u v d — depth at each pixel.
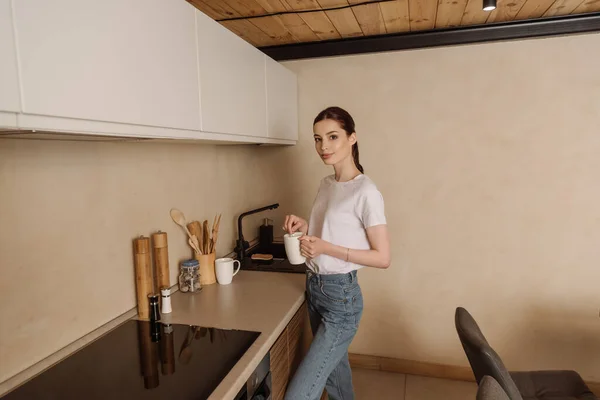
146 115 1.07
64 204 1.25
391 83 2.46
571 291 2.33
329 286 1.62
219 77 1.50
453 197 2.44
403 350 2.63
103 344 1.33
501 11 2.03
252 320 1.50
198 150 2.03
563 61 2.21
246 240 2.61
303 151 2.66
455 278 2.49
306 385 1.51
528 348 2.42
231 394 1.06
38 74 0.75
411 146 2.47
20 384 1.10
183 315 1.56
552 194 2.30
